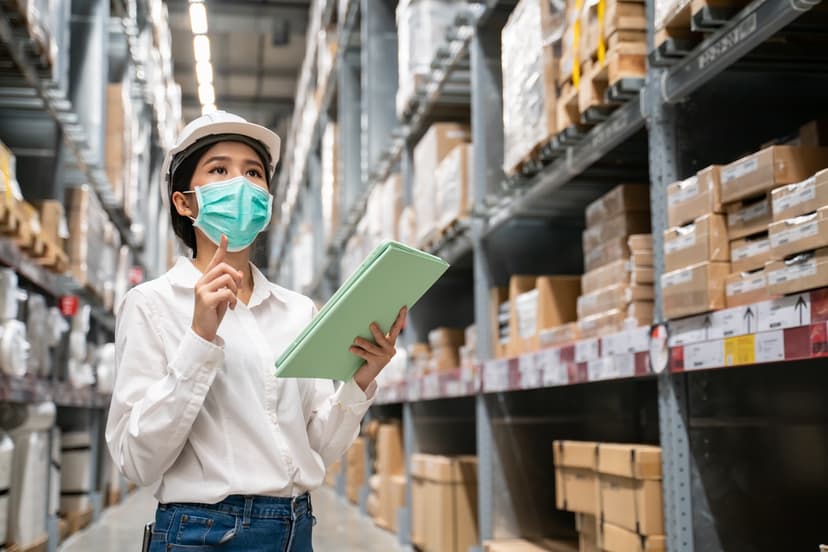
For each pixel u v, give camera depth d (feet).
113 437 5.06
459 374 14.85
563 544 13.09
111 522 22.09
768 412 8.45
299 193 42.29
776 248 6.43
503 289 14.34
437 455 17.88
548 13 10.74
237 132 5.49
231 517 4.94
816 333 5.95
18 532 13.76
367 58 22.63
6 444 12.48
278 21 44.29
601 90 9.53
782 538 8.29
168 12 44.57
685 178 8.54
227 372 5.12
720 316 7.17
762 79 8.73
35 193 16.66
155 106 31.14
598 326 10.12
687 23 7.87
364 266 4.80
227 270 4.94
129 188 24.14
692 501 8.14
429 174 16.52
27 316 14.99
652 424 13.98
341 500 27.02
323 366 5.28
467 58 15.53
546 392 14.16
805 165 6.77
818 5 7.42
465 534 14.52
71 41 18.84
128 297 5.23
